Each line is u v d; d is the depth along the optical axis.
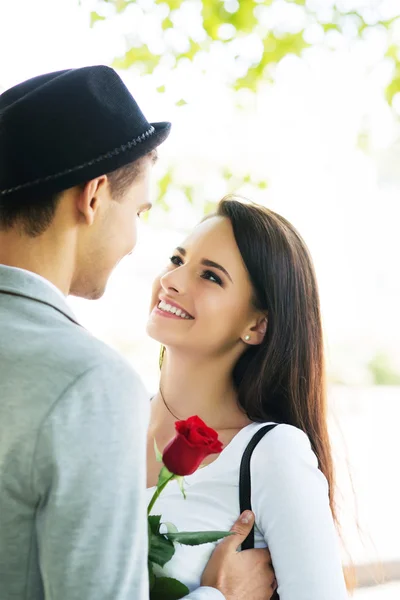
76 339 0.98
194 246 1.61
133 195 1.12
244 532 1.41
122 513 0.94
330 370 1.93
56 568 0.91
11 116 1.05
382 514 4.66
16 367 0.95
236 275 1.59
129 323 8.80
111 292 8.95
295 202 7.62
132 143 1.08
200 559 1.39
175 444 1.21
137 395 0.98
